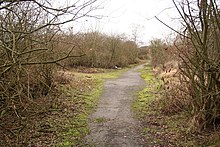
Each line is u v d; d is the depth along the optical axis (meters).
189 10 5.71
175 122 7.06
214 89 5.90
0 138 5.45
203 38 5.63
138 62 34.34
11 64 4.02
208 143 5.55
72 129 6.72
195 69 6.06
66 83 12.31
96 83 14.62
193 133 6.13
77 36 14.58
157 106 8.72
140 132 6.57
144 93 11.41
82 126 7.01
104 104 9.62
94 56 23.36
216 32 5.57
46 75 8.58
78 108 8.77
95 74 19.53
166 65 14.77
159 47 22.00
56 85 10.34
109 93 11.77
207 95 5.85
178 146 5.62
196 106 6.38
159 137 6.20
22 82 5.45
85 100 9.98
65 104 8.82
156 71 19.16
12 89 4.87
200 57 5.78
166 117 7.59
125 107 9.17
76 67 21.61
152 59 25.27
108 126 7.06
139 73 21.66
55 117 7.48
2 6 3.64
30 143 5.64
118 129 6.82
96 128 6.89
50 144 5.72
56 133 6.37
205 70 5.67
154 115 7.93
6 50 4.08
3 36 4.62
